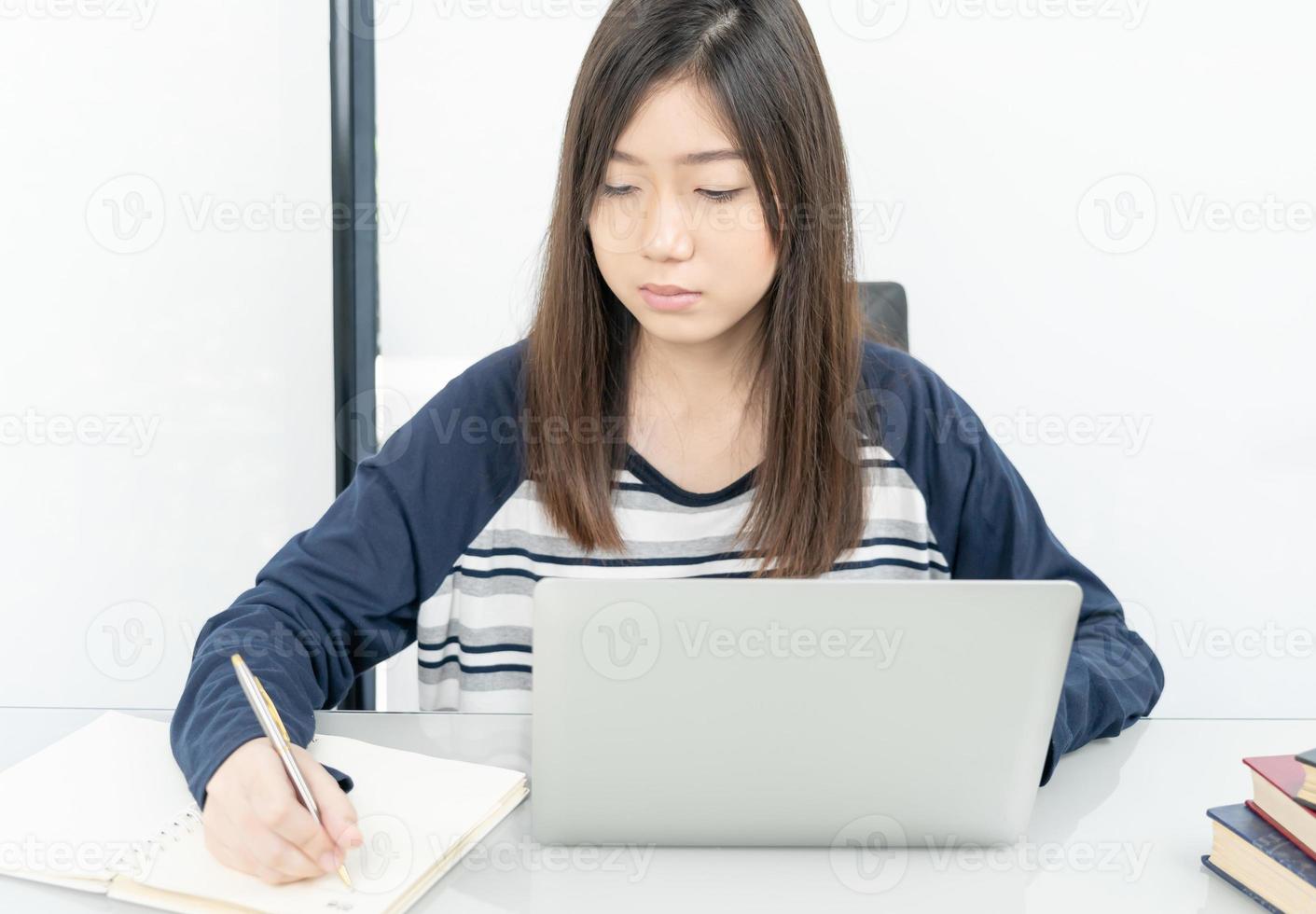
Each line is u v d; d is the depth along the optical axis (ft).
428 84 7.07
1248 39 6.97
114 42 6.81
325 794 2.61
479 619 4.20
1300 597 7.41
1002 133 7.08
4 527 7.14
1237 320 7.20
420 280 7.22
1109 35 6.97
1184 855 2.77
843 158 3.72
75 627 7.24
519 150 7.13
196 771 2.72
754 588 2.56
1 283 6.94
